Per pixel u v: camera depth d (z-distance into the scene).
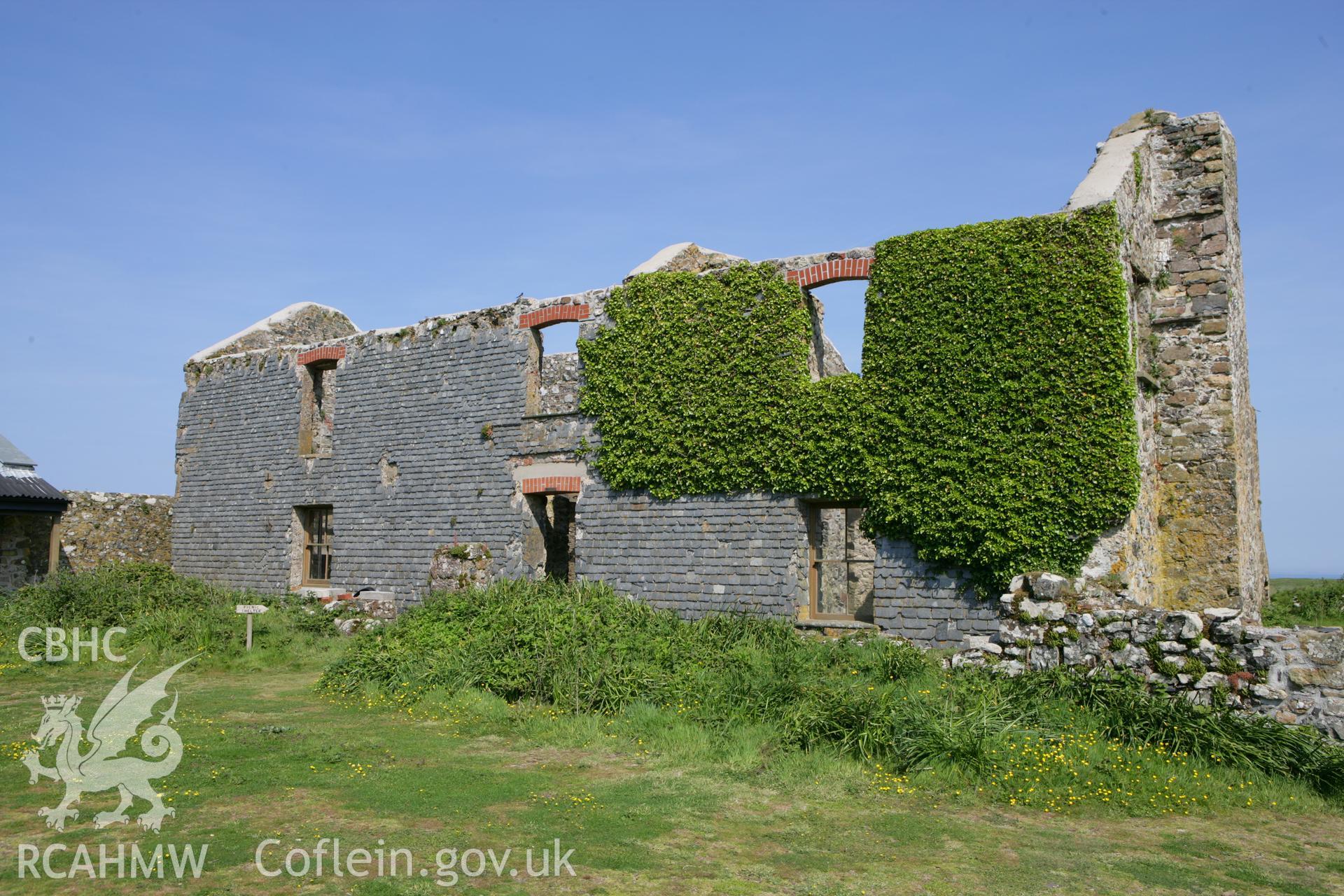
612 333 16.58
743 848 6.38
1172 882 5.93
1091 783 7.70
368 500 20.34
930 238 13.47
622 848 6.32
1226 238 14.21
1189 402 14.10
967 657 10.59
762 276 15.02
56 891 5.46
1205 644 9.18
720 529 15.15
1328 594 19.06
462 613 13.95
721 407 15.12
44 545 23.75
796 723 9.04
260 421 22.81
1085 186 12.94
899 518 13.23
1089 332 12.28
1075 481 12.13
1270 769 7.99
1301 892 5.82
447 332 19.47
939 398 13.09
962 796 7.58
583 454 16.95
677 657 11.70
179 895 5.42
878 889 5.71
